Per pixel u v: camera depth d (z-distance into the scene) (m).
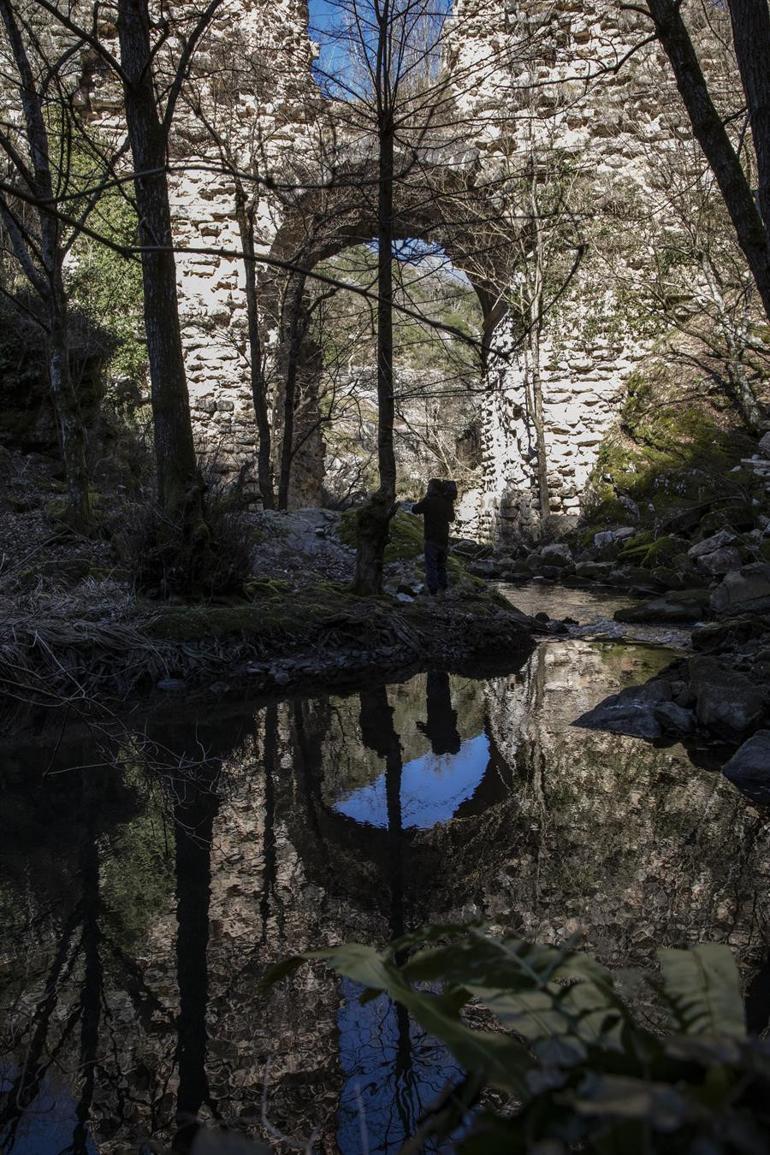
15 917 2.91
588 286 17.58
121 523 8.70
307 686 6.71
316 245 13.18
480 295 19.92
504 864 3.34
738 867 3.26
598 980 0.68
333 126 11.51
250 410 16.81
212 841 3.61
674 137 16.97
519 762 4.75
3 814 3.90
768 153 5.01
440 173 11.65
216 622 7.24
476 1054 0.59
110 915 2.92
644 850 3.45
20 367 11.46
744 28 4.97
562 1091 0.52
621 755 4.87
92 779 4.39
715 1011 0.60
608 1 16.62
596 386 17.94
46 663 6.24
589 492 17.38
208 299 16.44
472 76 16.97
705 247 16.03
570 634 9.31
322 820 3.88
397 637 7.93
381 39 7.77
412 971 0.71
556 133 16.92
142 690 6.44
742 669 6.24
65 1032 2.24
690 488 15.41
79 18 14.67
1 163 11.84
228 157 13.14
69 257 15.40
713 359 16.91
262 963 2.60
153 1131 1.83
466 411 26.08
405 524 11.91
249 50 15.29
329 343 16.34
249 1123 1.86
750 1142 0.39
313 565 10.34
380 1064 2.08
